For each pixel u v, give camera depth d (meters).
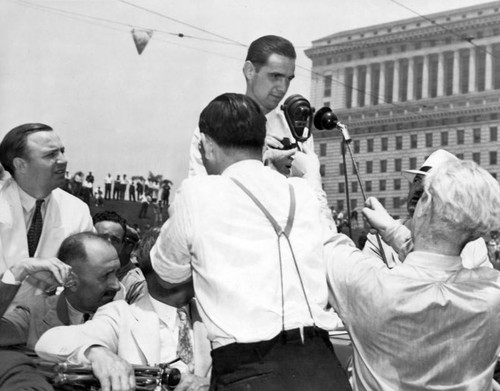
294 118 3.24
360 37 41.59
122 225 3.96
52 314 2.71
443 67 41.53
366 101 42.56
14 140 3.33
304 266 2.10
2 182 3.51
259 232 2.08
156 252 2.22
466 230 2.11
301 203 2.20
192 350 2.62
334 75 41.88
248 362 1.96
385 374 2.12
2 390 2.08
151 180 33.66
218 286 2.00
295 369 1.96
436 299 2.05
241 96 2.27
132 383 2.12
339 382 2.01
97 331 2.41
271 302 2.00
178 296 2.56
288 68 3.46
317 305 2.08
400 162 43.12
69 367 2.13
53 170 3.35
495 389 2.45
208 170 2.30
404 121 42.75
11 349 2.59
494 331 2.09
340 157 41.84
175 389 2.30
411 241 2.49
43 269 2.46
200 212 2.08
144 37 31.31
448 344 2.06
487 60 40.62
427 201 2.14
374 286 2.11
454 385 2.08
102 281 2.68
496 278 2.17
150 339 2.46
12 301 2.60
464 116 41.47
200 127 2.29
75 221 3.62
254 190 2.14
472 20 40.38
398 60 41.88
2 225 3.33
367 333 2.13
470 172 2.10
